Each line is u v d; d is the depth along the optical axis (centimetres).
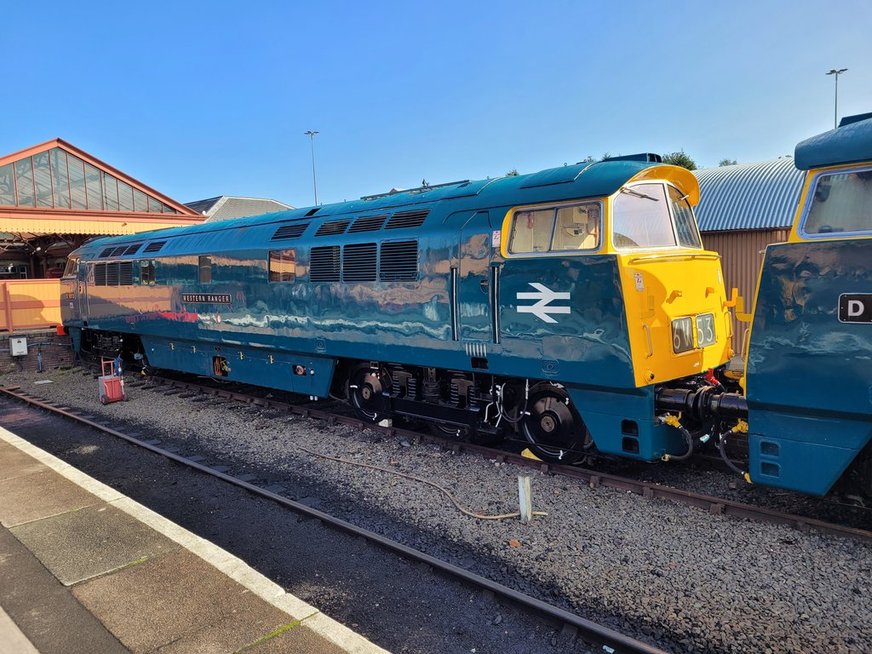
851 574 434
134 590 405
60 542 479
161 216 2139
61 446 877
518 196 647
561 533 522
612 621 400
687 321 645
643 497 582
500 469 680
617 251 566
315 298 872
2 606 389
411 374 802
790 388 462
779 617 392
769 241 1192
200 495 657
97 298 1448
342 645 343
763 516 517
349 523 548
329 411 983
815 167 453
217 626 363
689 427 630
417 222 743
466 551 505
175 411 1050
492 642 383
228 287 1034
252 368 1041
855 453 444
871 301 421
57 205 1945
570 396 621
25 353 1585
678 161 2684
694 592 424
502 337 650
